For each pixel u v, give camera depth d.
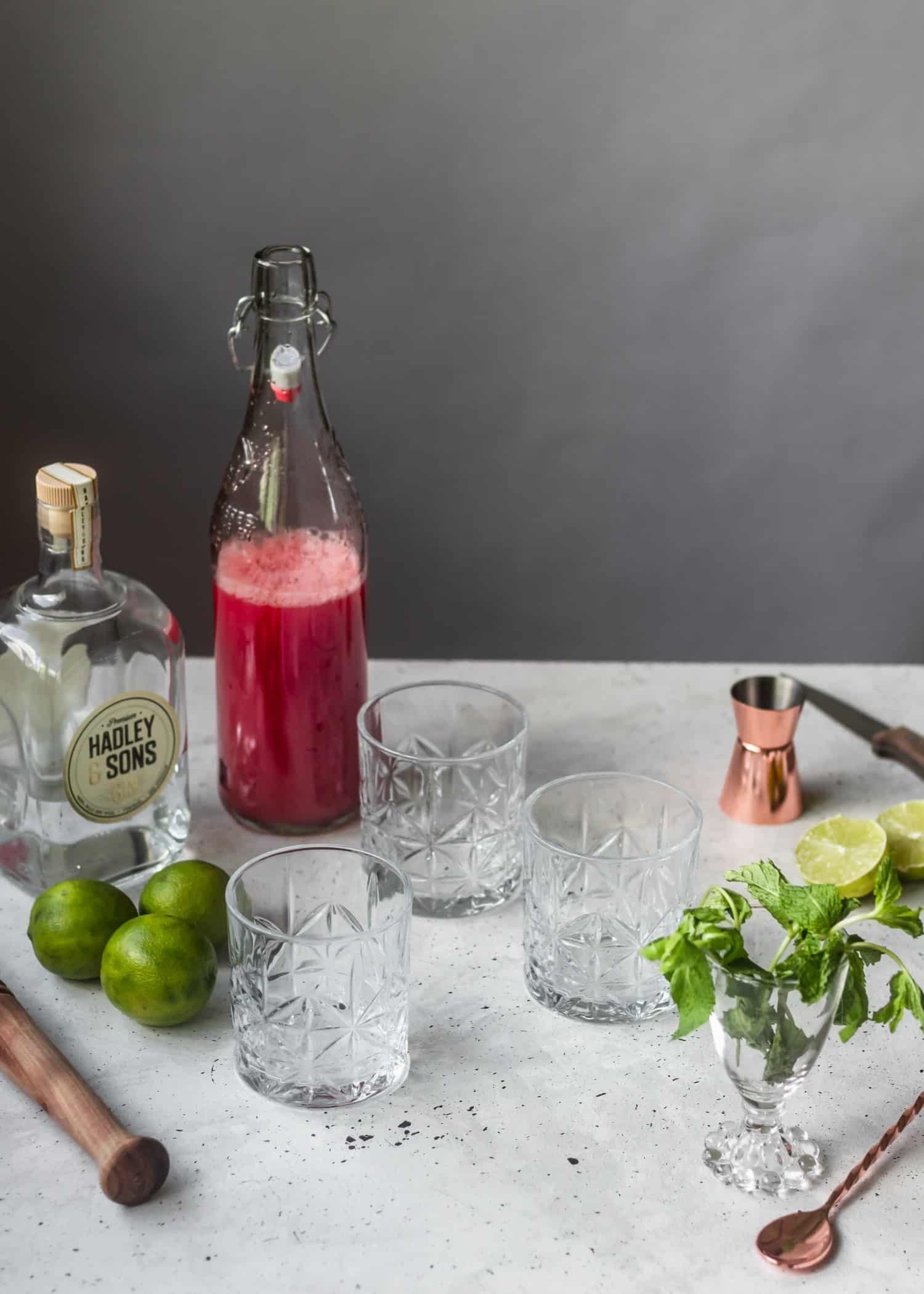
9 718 1.02
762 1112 0.83
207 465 2.11
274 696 1.09
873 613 2.28
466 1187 0.82
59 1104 0.84
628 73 1.94
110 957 0.92
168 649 1.05
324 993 0.87
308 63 1.91
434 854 1.05
